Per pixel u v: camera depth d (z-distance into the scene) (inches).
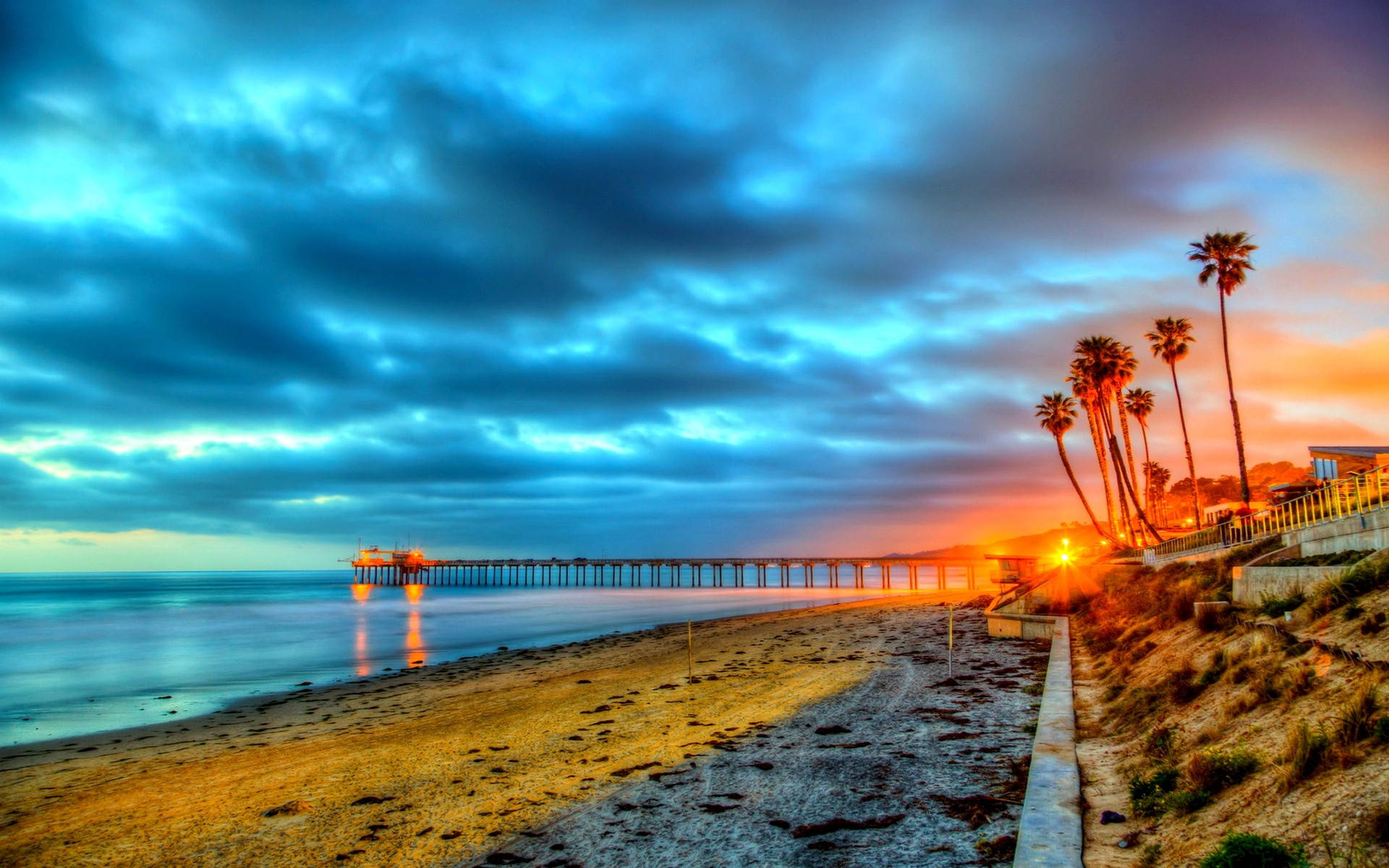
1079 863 307.0
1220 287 1951.3
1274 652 462.9
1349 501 832.3
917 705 741.3
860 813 448.1
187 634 2341.3
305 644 2007.9
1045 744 497.0
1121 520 3257.9
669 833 449.1
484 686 1156.5
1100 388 2541.8
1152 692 542.3
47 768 760.3
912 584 5880.9
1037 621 1227.2
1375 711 308.2
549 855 432.1
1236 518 1221.1
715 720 751.1
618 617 3006.9
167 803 599.5
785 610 2783.0
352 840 484.7
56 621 2856.8
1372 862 229.3
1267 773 320.2
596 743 694.5
